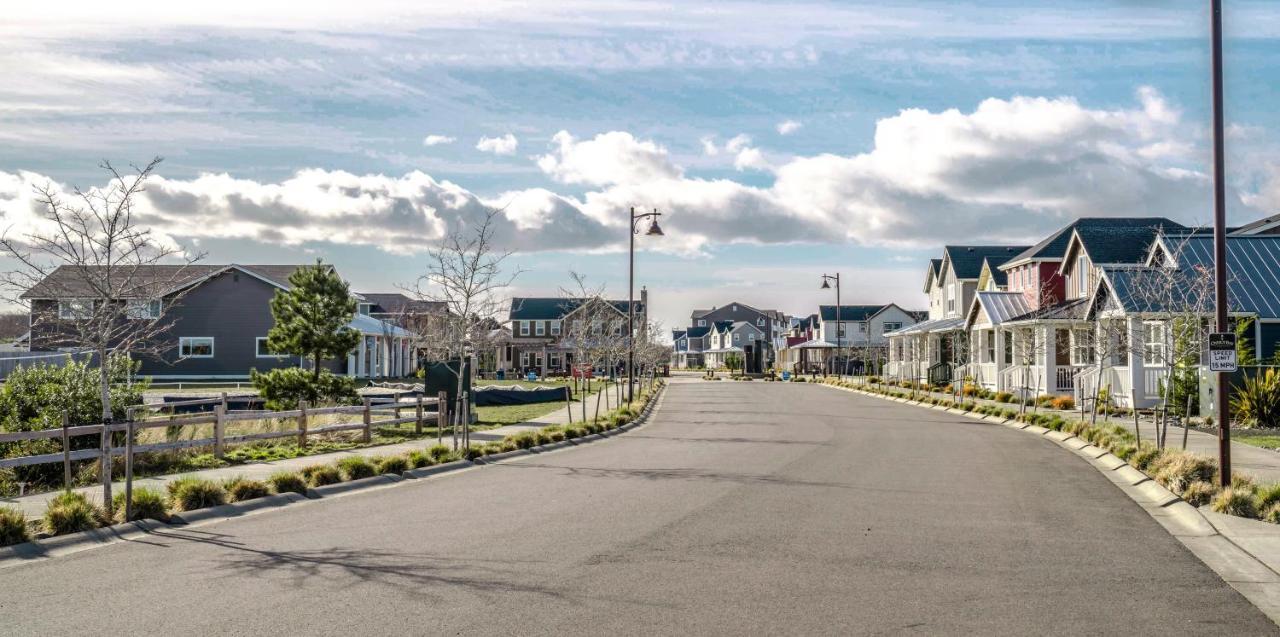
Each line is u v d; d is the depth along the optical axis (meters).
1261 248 29.89
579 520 11.05
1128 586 8.00
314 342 29.69
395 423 23.02
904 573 8.40
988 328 44.72
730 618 6.94
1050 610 7.22
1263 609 7.35
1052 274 44.97
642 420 30.22
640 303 93.31
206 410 28.47
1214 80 12.30
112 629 6.73
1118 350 26.86
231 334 56.19
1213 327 23.59
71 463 15.95
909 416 31.45
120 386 18.52
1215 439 20.45
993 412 30.53
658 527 10.57
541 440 20.95
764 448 20.27
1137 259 38.91
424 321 66.12
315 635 6.54
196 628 6.72
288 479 13.41
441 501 12.73
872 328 95.62
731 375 87.81
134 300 17.59
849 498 12.82
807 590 7.77
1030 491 13.62
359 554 9.20
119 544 9.92
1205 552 9.52
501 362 94.19
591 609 7.18
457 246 31.34
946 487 13.99
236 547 9.66
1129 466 15.80
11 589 7.94
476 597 7.53
